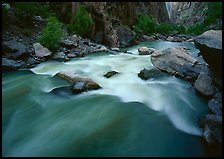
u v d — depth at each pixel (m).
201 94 7.77
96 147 5.56
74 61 12.73
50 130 6.14
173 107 7.43
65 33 16.38
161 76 9.54
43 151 5.39
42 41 13.19
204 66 9.29
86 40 16.78
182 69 9.41
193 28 39.28
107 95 8.23
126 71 10.80
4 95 8.05
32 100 7.76
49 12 18.86
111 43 18.70
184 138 6.00
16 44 11.84
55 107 7.33
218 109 6.38
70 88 8.55
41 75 10.24
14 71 10.59
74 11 19.17
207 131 5.82
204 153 5.53
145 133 6.16
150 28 29.27
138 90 8.55
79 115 6.87
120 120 6.63
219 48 6.86
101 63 12.35
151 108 7.34
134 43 20.47
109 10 21.95
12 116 6.77
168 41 25.30
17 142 5.70
